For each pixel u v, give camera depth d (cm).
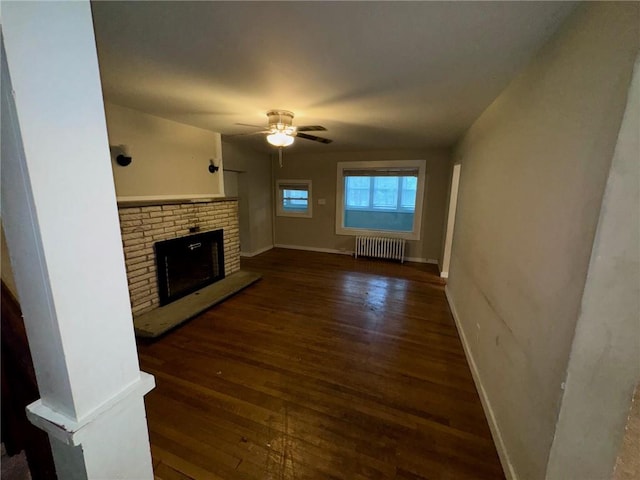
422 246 562
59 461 71
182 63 172
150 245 311
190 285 377
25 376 85
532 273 136
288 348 263
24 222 55
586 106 101
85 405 65
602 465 105
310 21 126
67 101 55
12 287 85
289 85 206
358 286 426
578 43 108
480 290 228
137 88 217
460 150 380
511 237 167
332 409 192
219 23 128
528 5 111
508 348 161
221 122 342
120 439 73
